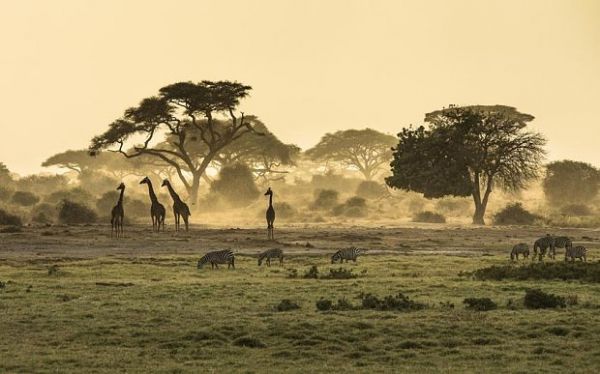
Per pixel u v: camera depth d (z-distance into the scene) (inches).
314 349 1635.1
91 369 1460.4
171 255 3676.2
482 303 2081.7
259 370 1465.3
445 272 2955.2
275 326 1809.8
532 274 2721.5
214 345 1673.2
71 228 5580.7
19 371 1443.2
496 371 1446.9
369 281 2637.8
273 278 2748.5
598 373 1427.2
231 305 2108.8
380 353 1606.8
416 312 1991.9
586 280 2655.0
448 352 1609.3
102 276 2797.7
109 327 1823.3
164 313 1983.3
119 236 4749.0
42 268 3058.6
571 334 1740.9
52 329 1813.5
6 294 2300.7
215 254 3058.6
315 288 2445.9
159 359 1560.0
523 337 1733.5
